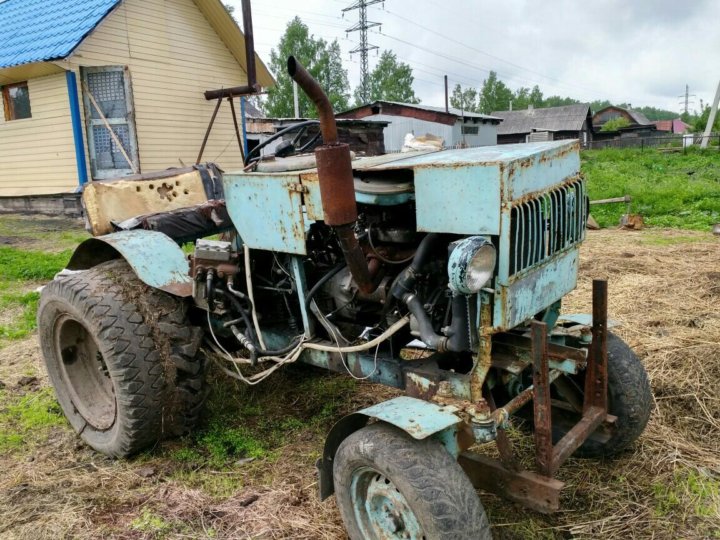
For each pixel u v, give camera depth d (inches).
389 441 88.4
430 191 94.2
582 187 111.5
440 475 84.6
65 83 454.6
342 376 168.9
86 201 149.0
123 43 471.2
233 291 126.8
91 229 149.0
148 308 127.7
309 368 171.8
